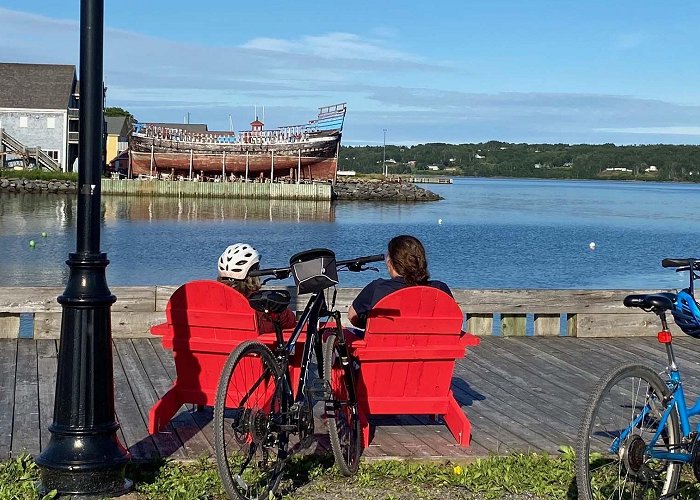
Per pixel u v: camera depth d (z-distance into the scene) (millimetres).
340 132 86875
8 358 8039
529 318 15070
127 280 27797
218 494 4859
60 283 25672
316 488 5066
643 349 9477
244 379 4977
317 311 5199
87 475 4625
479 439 6059
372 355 5688
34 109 77500
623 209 89000
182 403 5961
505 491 5082
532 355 9039
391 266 5918
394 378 5824
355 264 5164
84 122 4641
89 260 4695
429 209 76750
